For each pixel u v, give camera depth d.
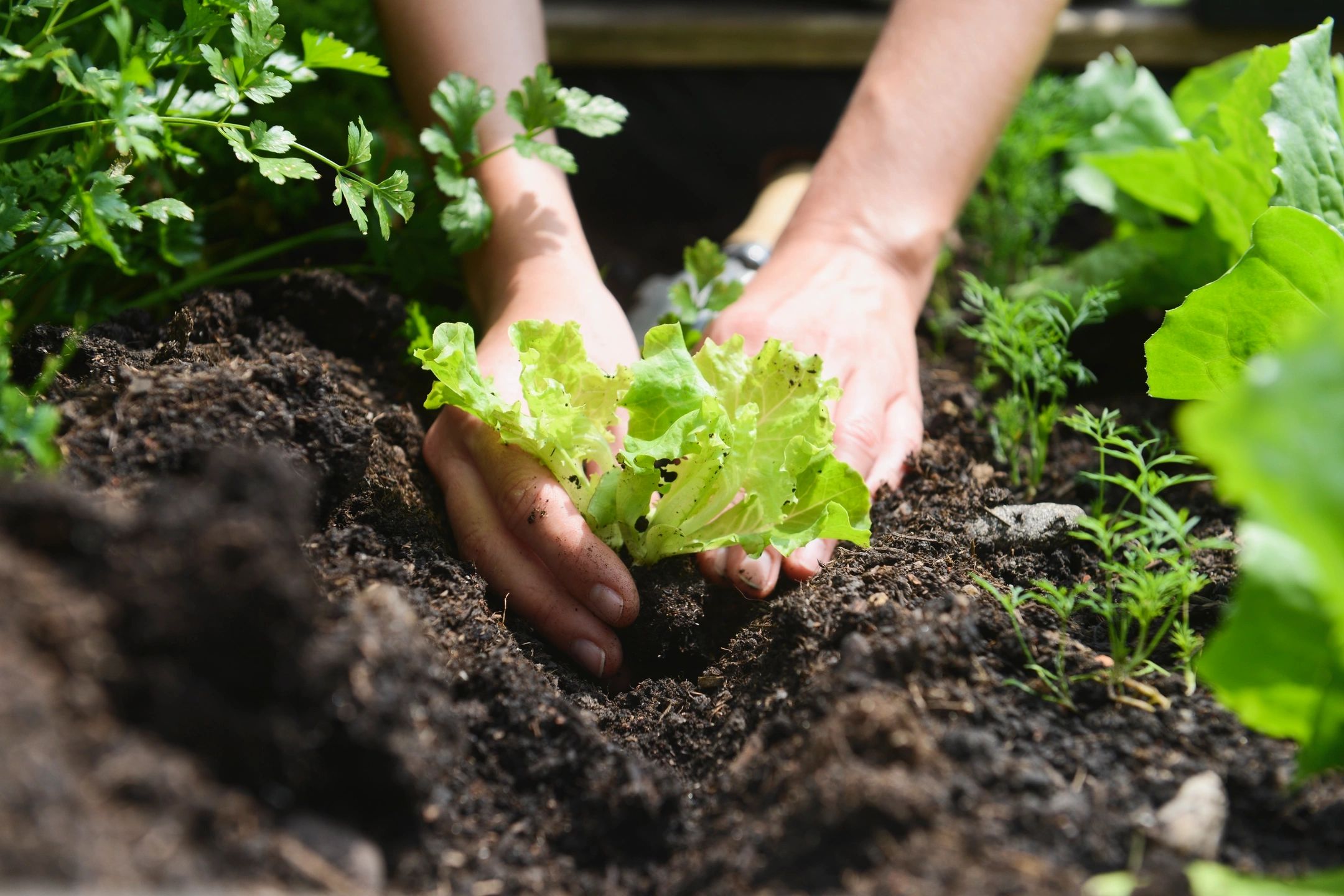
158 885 0.43
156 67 0.56
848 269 0.66
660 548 0.58
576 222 0.66
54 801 0.42
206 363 0.59
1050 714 0.52
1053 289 0.73
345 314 0.65
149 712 0.45
